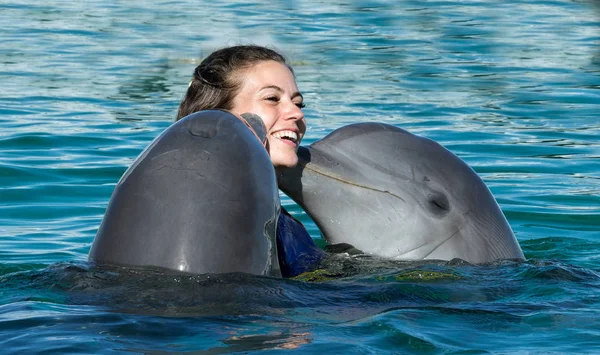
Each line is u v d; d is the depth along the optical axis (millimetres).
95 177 11852
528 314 5730
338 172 7094
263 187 5633
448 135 14820
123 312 5195
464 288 6301
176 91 19078
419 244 7051
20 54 23188
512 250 7262
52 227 9812
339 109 16922
